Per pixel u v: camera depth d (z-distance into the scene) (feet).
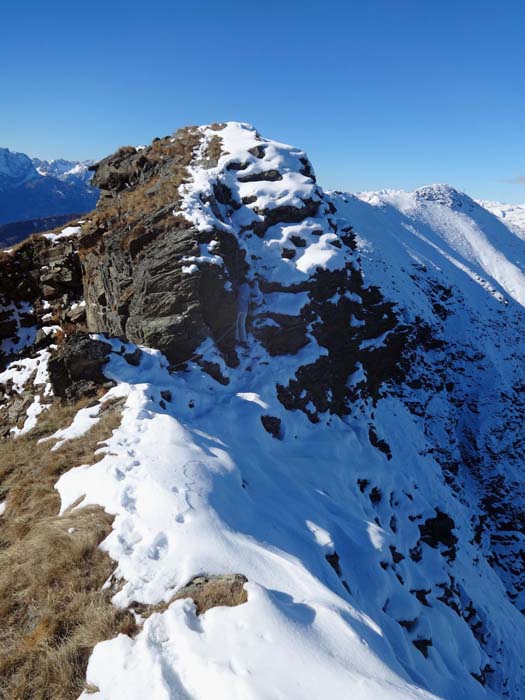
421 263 315.78
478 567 84.07
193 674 18.51
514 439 173.27
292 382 59.21
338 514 43.32
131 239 58.44
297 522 36.09
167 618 21.36
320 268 66.33
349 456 59.06
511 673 62.59
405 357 151.94
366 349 82.84
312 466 50.39
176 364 53.26
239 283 61.87
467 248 449.48
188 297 53.62
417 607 39.17
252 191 70.79
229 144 78.07
